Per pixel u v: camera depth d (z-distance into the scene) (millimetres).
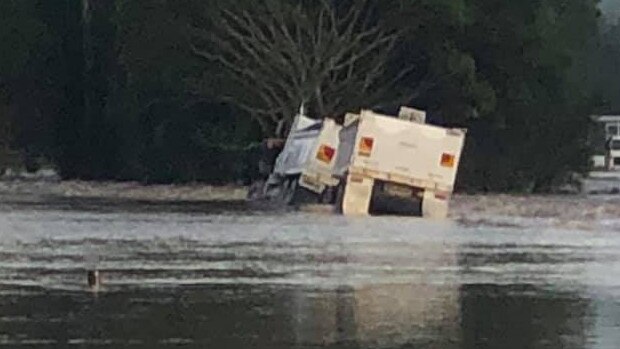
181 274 41000
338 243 53719
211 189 113625
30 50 136250
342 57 116750
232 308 33438
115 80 127688
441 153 76875
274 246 51781
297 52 114562
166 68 119250
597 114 126125
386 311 32938
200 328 30172
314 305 33969
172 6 117000
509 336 29188
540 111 120938
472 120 119375
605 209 84688
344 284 38500
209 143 120750
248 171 121375
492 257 47500
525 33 117812
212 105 122375
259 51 115062
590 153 124938
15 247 50500
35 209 77625
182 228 61375
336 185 78188
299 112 108188
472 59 116188
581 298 35625
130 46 120125
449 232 61375
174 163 124125
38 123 138250
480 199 102438
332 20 114312
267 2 113250
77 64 135500
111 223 64312
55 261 44906
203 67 118375
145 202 88625
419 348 27562
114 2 127812
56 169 140875
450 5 112688
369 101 117500
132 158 126875
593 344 28234
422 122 81125
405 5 114188
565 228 64812
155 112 123750
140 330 29875
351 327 30359
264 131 118438
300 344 28000
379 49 116938
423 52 117812
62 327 30281
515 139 120938
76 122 135875
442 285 38438
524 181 121875
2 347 27578
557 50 120125
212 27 116188
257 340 28531
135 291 36844
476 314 32531
